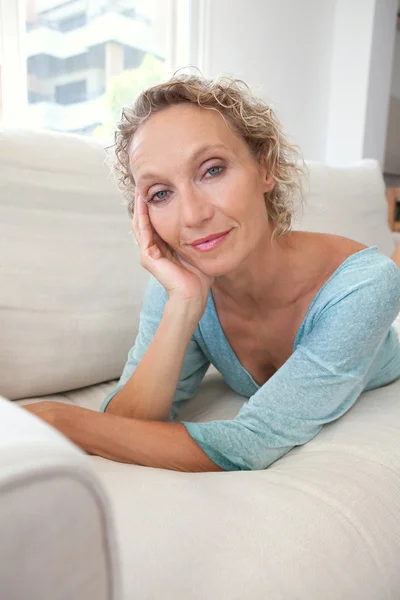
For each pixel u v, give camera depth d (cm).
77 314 100
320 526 52
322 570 47
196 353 95
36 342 95
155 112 68
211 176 68
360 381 77
